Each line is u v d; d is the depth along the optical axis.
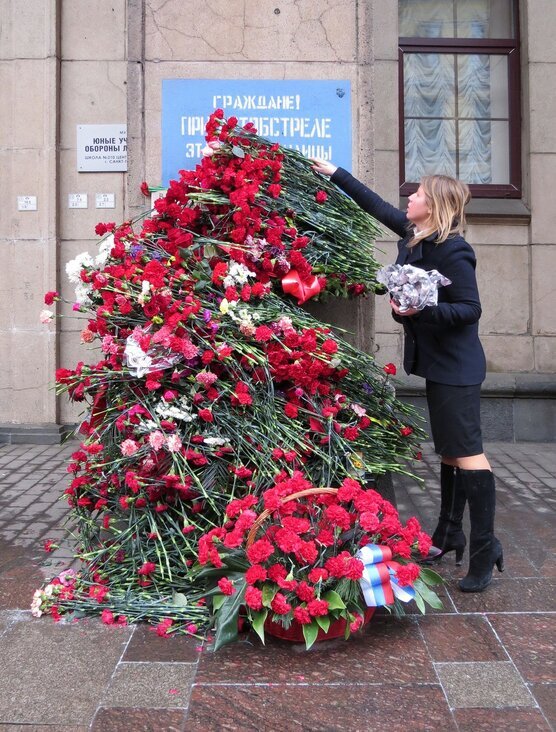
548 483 5.10
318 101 3.79
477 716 2.13
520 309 6.73
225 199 3.09
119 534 2.91
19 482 5.02
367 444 3.12
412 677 2.34
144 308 2.79
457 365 2.94
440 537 3.33
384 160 6.75
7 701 2.20
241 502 2.55
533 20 6.66
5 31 6.40
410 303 2.63
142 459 2.86
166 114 3.76
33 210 6.42
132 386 2.95
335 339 3.09
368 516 2.47
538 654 2.50
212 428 2.82
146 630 2.65
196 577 2.61
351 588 2.43
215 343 2.79
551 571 3.29
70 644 2.55
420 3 7.10
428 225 2.95
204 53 3.76
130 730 2.06
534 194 6.68
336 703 2.19
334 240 3.34
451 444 2.97
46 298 3.13
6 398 6.53
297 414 2.96
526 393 6.58
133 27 3.75
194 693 2.24
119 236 3.25
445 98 7.12
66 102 6.45
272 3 3.77
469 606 2.88
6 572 3.26
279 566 2.37
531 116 6.68
